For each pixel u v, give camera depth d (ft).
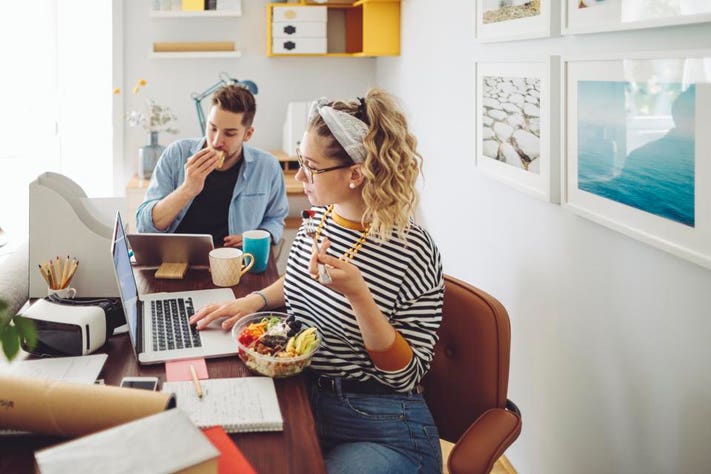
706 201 4.25
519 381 7.50
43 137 13.53
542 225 6.77
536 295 6.98
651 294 5.03
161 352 4.68
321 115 4.71
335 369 4.85
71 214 5.73
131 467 2.53
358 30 13.85
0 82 13.19
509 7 7.09
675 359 4.80
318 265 4.30
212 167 7.30
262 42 13.70
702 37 4.31
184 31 13.41
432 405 5.47
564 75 5.90
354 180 4.79
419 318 4.81
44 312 4.64
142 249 6.49
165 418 2.87
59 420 3.35
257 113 13.97
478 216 8.56
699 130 4.27
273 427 3.80
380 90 4.86
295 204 13.94
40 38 13.20
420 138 11.02
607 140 5.32
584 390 6.09
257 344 4.47
